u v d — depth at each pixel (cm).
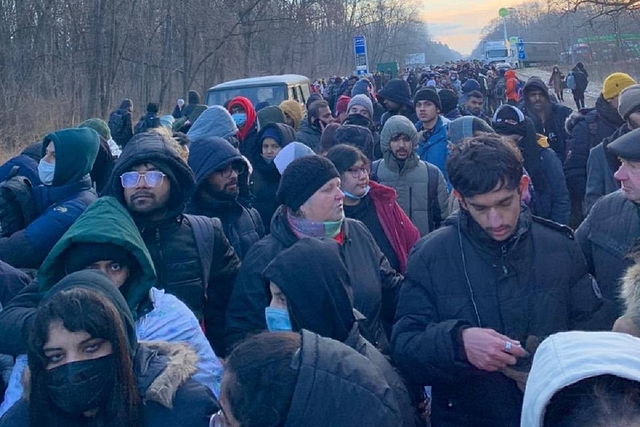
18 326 277
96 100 2633
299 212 339
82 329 211
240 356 199
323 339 205
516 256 271
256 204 588
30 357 215
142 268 284
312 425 190
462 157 262
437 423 284
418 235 440
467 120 595
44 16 2478
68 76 2622
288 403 191
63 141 402
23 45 2381
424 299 281
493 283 271
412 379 276
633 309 211
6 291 330
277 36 3956
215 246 368
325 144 672
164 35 3316
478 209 260
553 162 581
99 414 218
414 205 540
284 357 196
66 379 211
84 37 2669
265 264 335
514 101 1708
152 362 235
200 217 372
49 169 411
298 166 340
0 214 410
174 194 348
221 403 199
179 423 223
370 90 1276
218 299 375
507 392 263
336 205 337
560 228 282
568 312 274
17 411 228
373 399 195
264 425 190
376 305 335
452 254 278
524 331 268
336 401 192
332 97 1962
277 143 595
